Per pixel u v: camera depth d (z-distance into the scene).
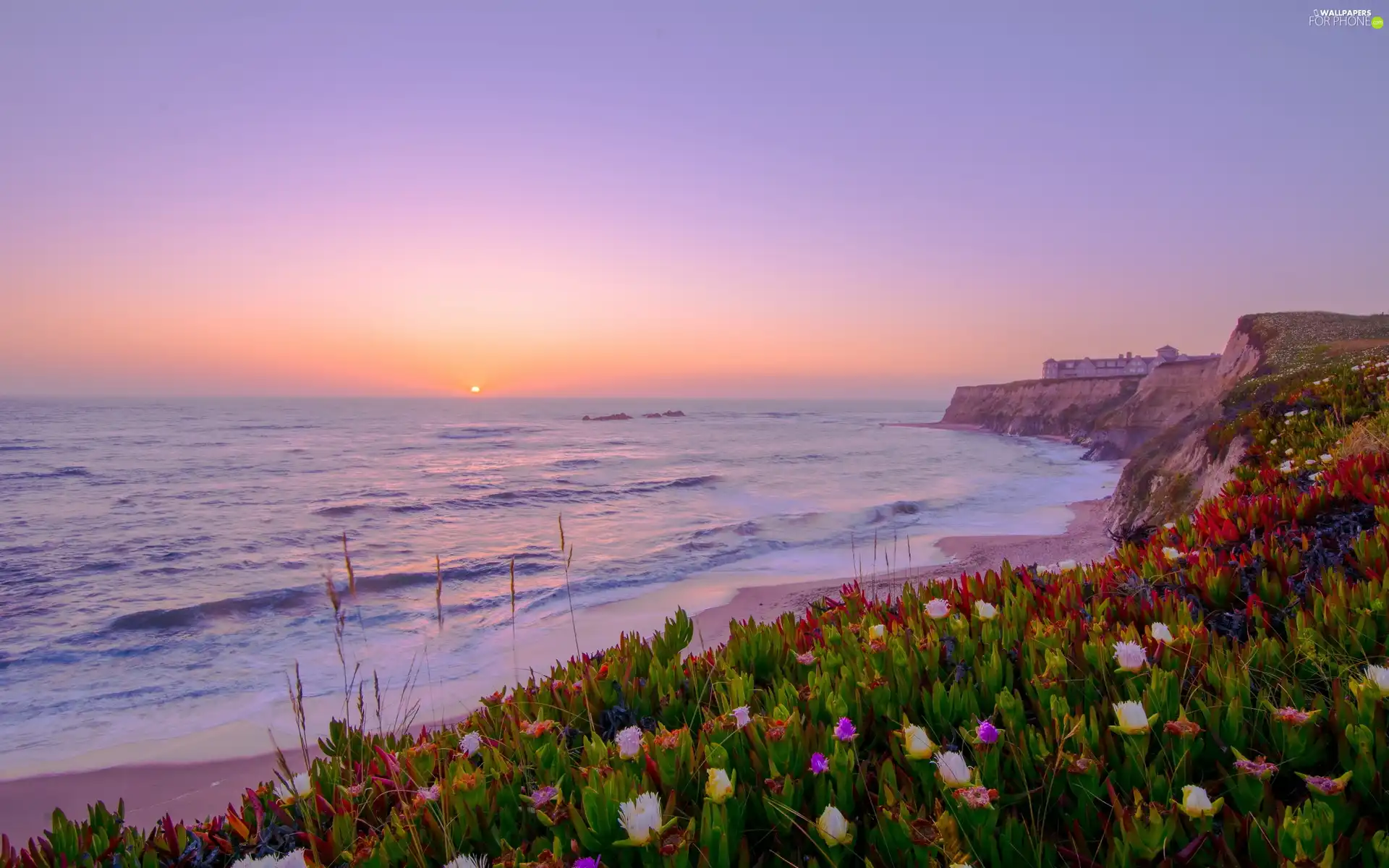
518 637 15.98
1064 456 80.44
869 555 24.09
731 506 38.06
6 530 31.47
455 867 1.76
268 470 57.53
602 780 2.05
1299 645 2.46
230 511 37.16
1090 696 2.36
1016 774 2.05
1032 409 129.75
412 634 16.38
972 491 43.91
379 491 44.72
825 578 21.00
